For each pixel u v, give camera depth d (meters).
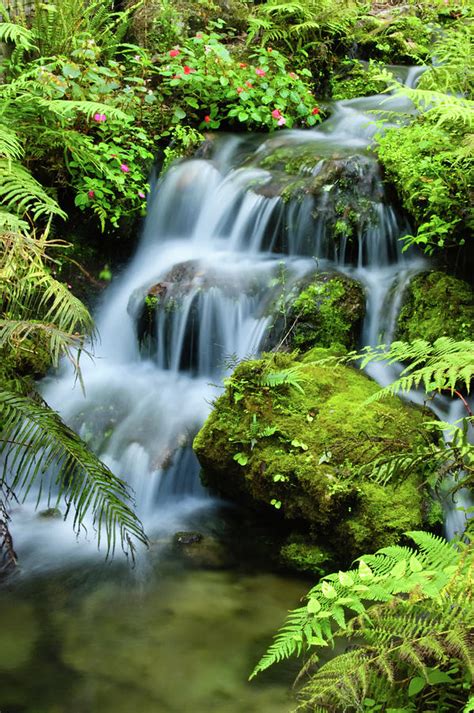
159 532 3.84
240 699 2.59
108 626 3.02
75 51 6.13
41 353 4.85
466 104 4.30
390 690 1.97
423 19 8.83
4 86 5.13
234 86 6.68
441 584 1.98
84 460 2.80
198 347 4.94
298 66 7.56
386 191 5.24
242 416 3.83
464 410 4.21
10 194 3.99
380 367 4.53
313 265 5.16
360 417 3.70
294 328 4.64
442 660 1.86
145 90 6.35
